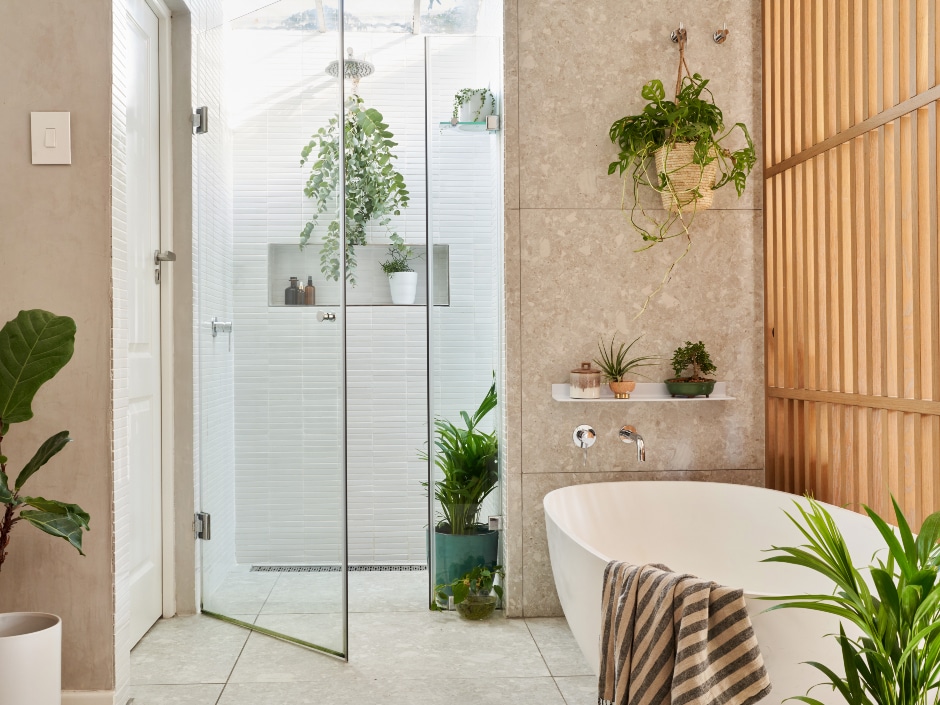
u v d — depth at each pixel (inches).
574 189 121.3
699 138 112.7
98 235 84.7
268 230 113.1
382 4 148.6
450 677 97.2
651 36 121.8
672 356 122.4
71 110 84.4
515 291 120.5
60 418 84.4
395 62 154.3
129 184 105.2
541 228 120.9
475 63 124.2
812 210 111.9
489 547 123.6
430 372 124.3
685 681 65.1
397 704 89.3
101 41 84.7
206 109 118.7
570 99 121.0
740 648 65.9
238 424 115.3
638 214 121.7
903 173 92.2
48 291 84.4
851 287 103.0
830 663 68.7
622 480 122.1
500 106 122.7
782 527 108.2
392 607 126.2
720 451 123.3
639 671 69.6
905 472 93.3
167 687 93.9
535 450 120.9
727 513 113.0
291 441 110.7
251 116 114.5
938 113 86.0
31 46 84.4
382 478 153.8
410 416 154.3
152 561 115.6
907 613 55.1
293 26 111.4
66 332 74.0
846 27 105.2
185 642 109.2
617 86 121.3
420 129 154.2
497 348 124.4
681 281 122.7
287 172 111.8
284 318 111.3
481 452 124.3
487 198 124.2
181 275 119.8
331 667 100.5
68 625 84.0
